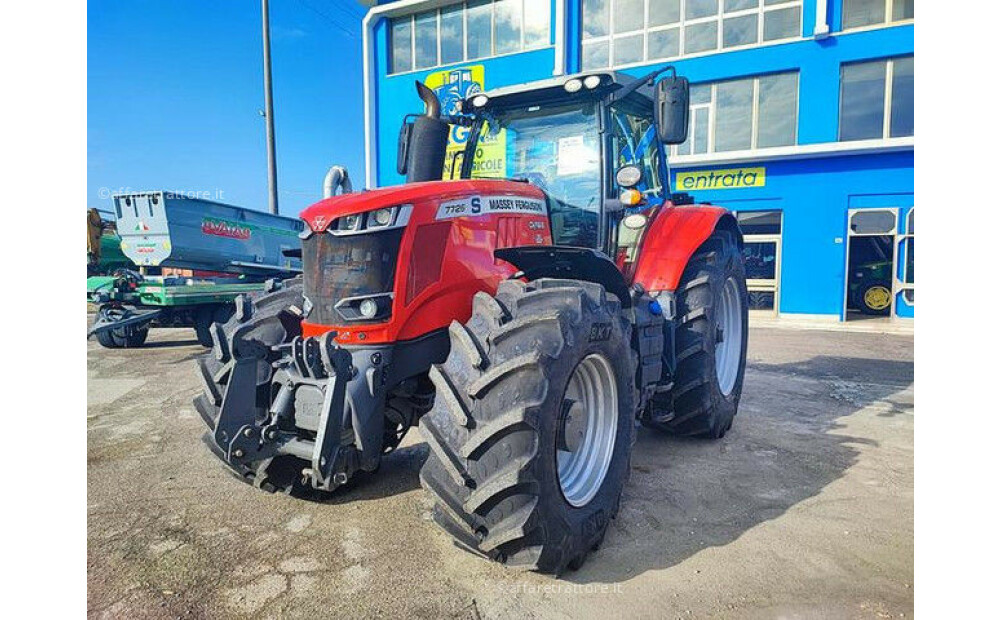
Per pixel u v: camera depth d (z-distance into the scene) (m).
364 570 2.38
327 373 2.62
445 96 15.49
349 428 2.57
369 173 16.48
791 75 12.17
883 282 13.05
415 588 2.25
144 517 2.88
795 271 12.46
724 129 12.78
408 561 2.45
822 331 10.63
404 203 2.68
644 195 3.77
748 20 12.41
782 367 6.84
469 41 15.34
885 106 11.59
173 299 8.28
